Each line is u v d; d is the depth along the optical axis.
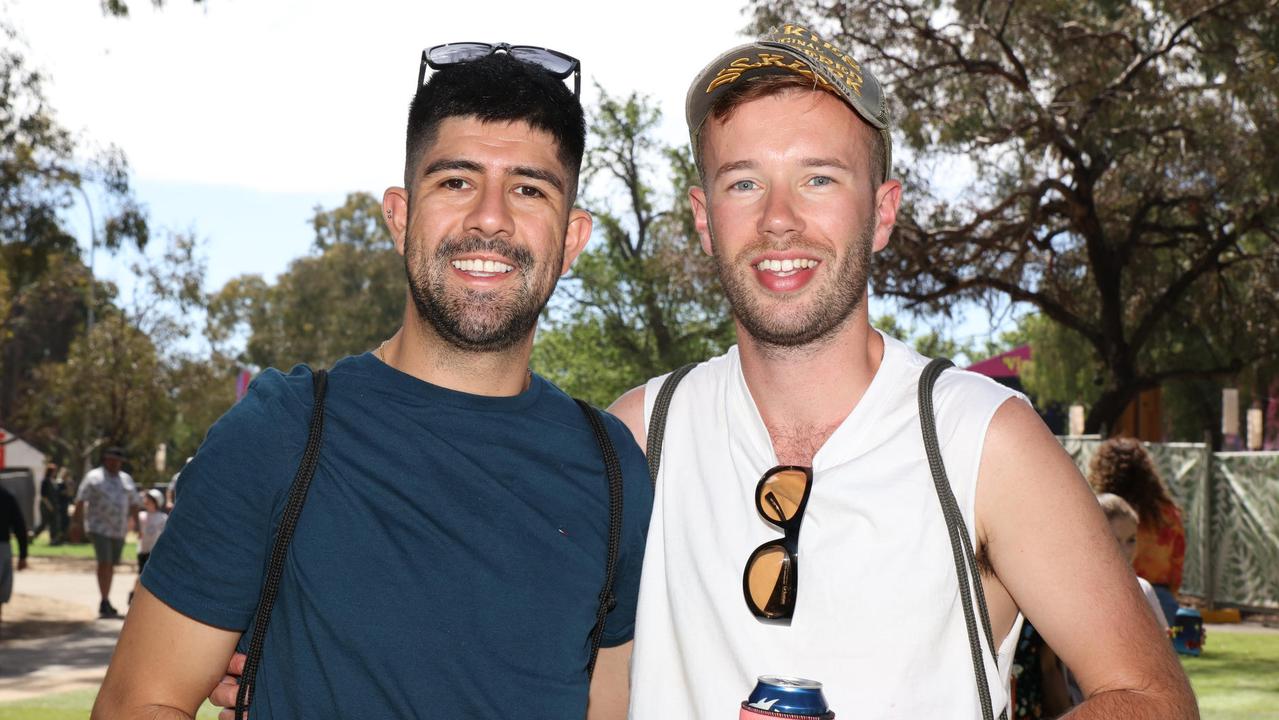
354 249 75.19
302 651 2.19
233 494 2.21
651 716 2.36
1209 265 20.20
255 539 2.22
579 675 2.32
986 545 2.24
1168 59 19.09
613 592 2.45
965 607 2.16
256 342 72.62
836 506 2.24
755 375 2.42
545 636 2.27
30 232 19.64
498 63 2.52
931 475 2.22
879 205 2.52
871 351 2.44
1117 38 19.20
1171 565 6.10
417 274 2.43
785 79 2.38
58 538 31.03
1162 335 21.91
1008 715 2.24
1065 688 3.87
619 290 31.47
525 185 2.46
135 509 16.05
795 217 2.33
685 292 25.39
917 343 28.97
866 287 2.41
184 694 2.22
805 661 2.20
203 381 37.22
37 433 44.78
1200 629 11.02
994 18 19.33
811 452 2.38
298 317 73.62
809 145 2.35
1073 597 2.12
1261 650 11.71
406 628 2.18
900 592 2.18
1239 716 8.20
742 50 2.36
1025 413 2.24
